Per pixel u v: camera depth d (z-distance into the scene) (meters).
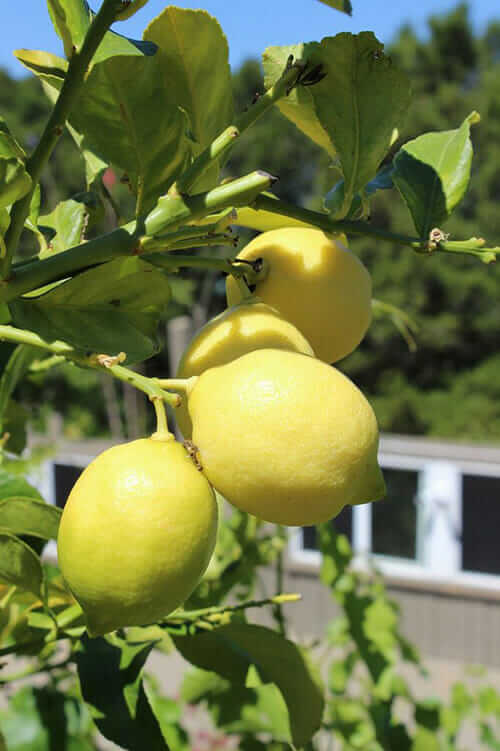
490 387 7.51
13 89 9.35
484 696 1.44
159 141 0.53
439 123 8.07
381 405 7.63
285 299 0.54
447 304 7.70
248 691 0.96
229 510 1.36
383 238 0.53
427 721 1.14
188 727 1.87
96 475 0.45
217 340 0.50
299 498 0.45
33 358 0.75
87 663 0.57
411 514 3.00
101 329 0.52
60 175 7.29
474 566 3.53
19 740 0.77
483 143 7.99
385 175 0.63
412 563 2.81
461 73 8.78
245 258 0.56
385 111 0.51
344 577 1.19
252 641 0.63
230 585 0.90
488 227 7.67
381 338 7.64
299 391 0.45
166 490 0.44
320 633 2.81
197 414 0.47
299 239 0.55
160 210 0.49
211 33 0.55
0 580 0.56
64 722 0.79
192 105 0.57
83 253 0.49
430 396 7.59
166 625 0.63
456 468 2.73
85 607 0.44
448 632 2.76
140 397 5.03
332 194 0.58
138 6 0.49
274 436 0.44
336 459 0.45
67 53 0.53
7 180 0.45
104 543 0.43
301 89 0.58
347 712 1.16
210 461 0.46
